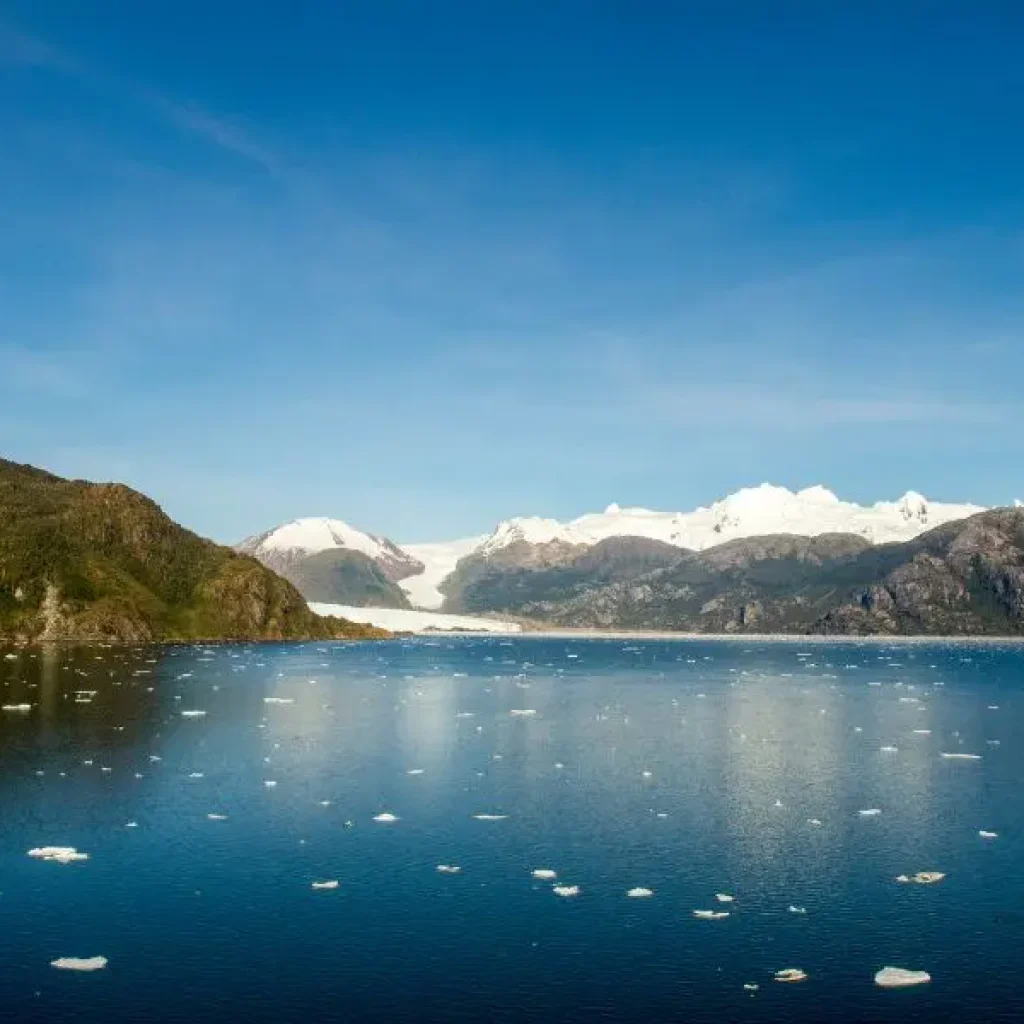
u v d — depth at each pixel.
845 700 109.50
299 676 128.12
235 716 85.62
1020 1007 29.77
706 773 62.84
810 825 49.81
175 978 31.31
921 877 41.47
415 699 103.88
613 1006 29.70
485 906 37.78
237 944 33.97
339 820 49.72
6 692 97.81
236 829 47.84
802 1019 28.98
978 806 54.06
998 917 37.09
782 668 171.25
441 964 32.50
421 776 60.81
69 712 85.25
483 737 76.75
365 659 171.62
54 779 58.16
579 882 40.69
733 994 30.56
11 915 36.38
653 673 154.88
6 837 46.00
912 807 53.75
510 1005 29.67
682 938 34.88
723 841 46.84
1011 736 79.94
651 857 44.22
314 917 36.41
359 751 69.38
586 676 146.00
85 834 46.62
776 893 39.56
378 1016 28.92
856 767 65.25
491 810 52.22
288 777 59.84
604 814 51.66
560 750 71.00
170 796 54.38
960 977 31.84
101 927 35.34
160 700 95.12
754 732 81.19
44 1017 28.62
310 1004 29.61
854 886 40.47
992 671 164.00
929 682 138.62
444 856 44.00
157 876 40.75
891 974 31.70
